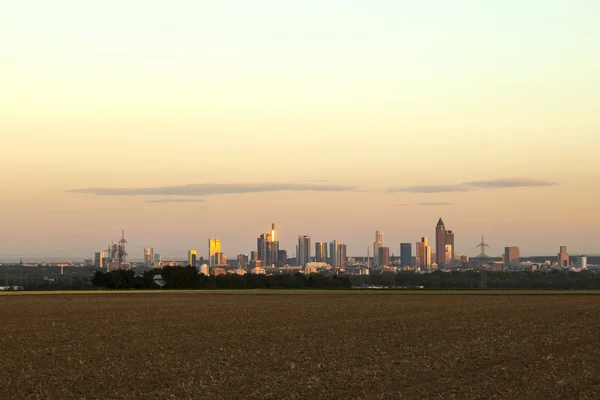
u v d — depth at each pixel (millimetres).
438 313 81250
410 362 40594
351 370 37938
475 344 49219
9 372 38406
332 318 74750
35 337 57000
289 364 40250
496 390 32062
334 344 50156
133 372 38031
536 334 55688
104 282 195000
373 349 46906
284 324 67500
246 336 56344
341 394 31562
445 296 126125
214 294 137750
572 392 31422
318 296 127562
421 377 35531
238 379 35469
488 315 77312
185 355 44844
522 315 76875
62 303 106938
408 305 97625
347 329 61719
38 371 38688
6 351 47719
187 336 56812
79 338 56000
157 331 61375
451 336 54812
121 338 55719
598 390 31750
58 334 59375
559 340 51281
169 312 86312
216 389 32906
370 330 60562
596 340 51125
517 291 153750
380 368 38469
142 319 75375
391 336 55312
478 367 38562
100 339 55125
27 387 33906
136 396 31609
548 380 34375
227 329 62625
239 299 117562
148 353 46094
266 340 53250
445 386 33125
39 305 102000
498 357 42375
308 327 64000
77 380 35688
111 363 41469
